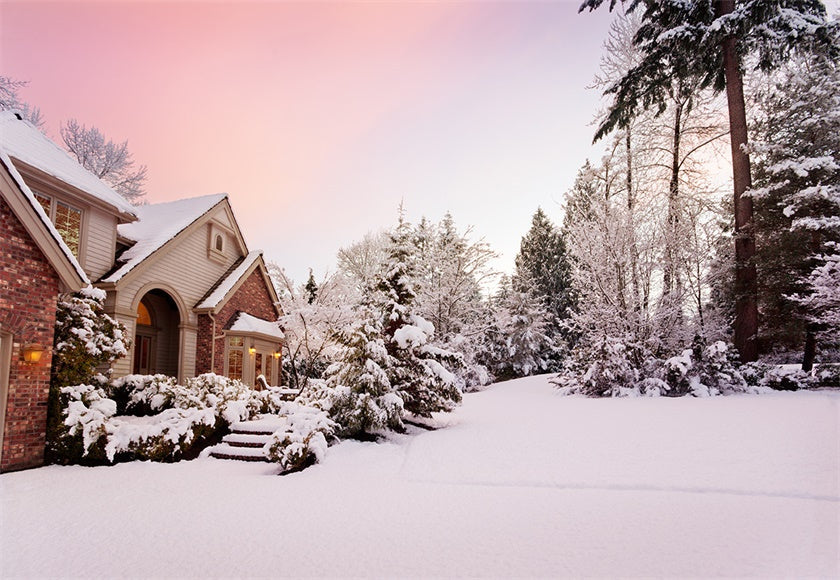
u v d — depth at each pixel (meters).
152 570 3.70
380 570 3.61
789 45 15.02
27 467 7.95
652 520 4.67
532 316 32.06
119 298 13.80
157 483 6.95
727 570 3.44
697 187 20.36
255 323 18.59
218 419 10.41
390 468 7.64
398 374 10.86
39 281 8.22
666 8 16.16
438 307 24.70
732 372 13.18
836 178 15.90
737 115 15.92
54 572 3.70
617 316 15.61
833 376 13.53
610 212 16.61
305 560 3.85
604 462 6.91
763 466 6.14
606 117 19.78
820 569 3.40
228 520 5.05
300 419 8.56
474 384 23.41
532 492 5.99
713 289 18.00
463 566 3.66
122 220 14.99
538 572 3.50
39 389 8.21
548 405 13.20
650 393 13.70
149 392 11.59
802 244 15.72
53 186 12.28
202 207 18.28
